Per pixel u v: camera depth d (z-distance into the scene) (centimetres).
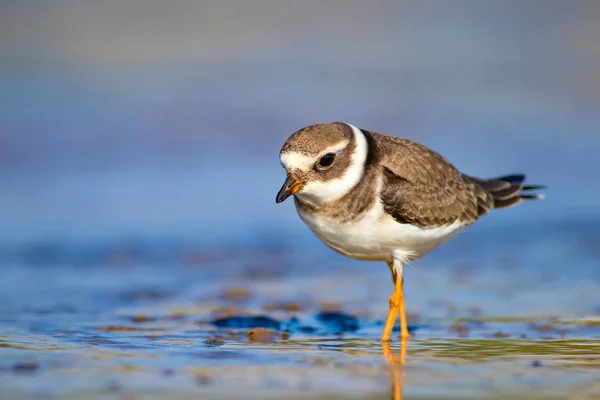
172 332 977
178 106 2119
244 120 2077
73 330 976
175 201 1673
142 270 1320
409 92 2298
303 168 937
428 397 734
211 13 2558
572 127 2095
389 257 1006
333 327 1023
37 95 2094
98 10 2478
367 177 956
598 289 1213
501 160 1891
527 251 1438
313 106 2181
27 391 729
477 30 2670
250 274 1312
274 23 2588
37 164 1819
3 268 1309
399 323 1044
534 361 855
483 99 2269
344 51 2525
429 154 1038
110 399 714
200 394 734
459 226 1057
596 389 759
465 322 1041
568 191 1758
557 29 2652
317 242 1510
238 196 1706
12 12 2400
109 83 2192
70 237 1473
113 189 1725
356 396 735
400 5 2744
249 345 920
